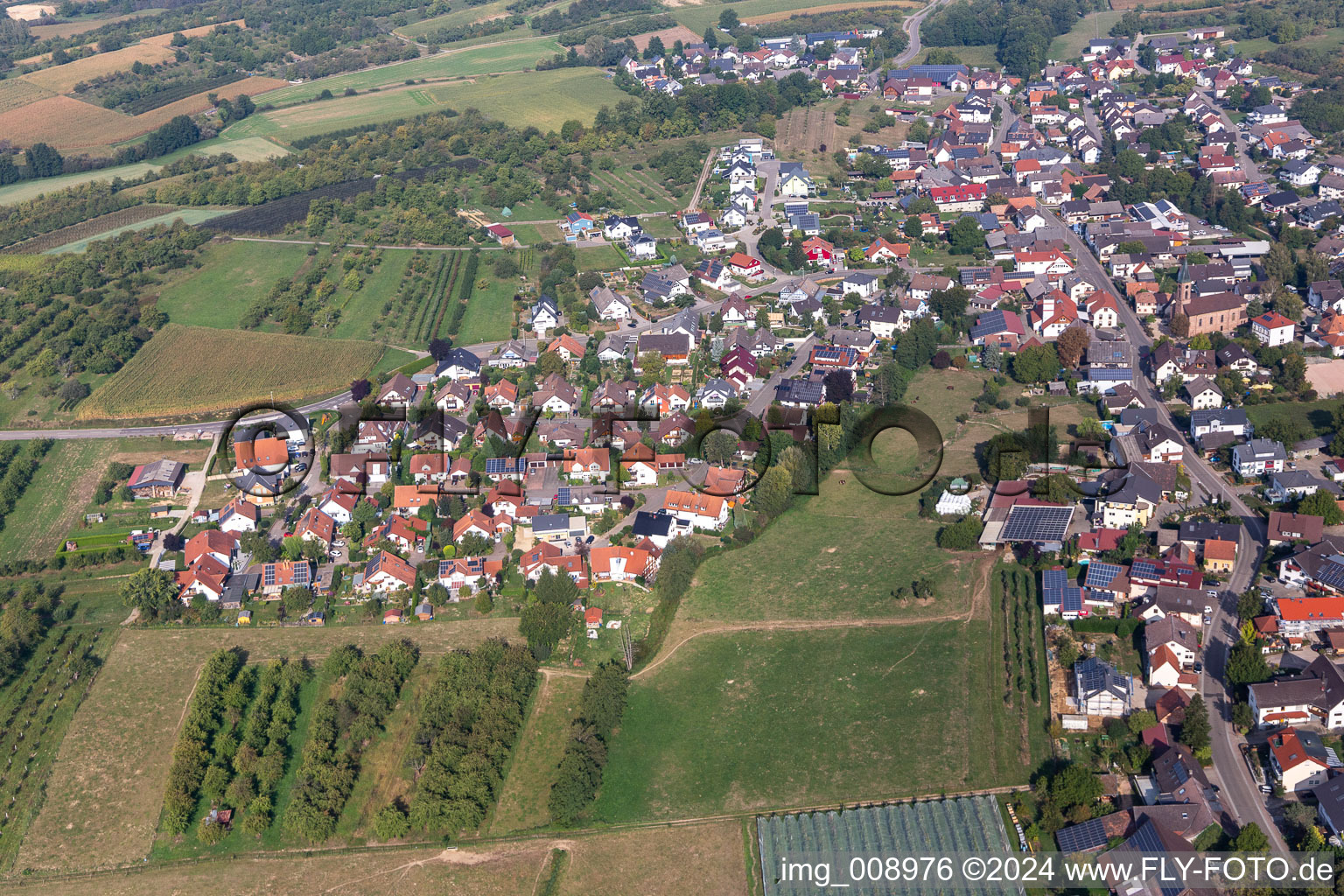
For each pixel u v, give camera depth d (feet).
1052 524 575.79
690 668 524.93
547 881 429.79
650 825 450.30
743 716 495.82
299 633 566.77
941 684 496.64
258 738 499.10
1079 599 524.11
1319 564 522.88
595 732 488.02
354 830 460.14
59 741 513.04
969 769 454.81
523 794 468.75
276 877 441.27
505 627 558.97
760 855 430.61
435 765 474.49
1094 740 460.14
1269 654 490.08
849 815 441.68
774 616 552.00
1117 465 636.89
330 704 513.04
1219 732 456.86
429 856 445.37
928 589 549.95
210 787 476.54
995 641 516.32
